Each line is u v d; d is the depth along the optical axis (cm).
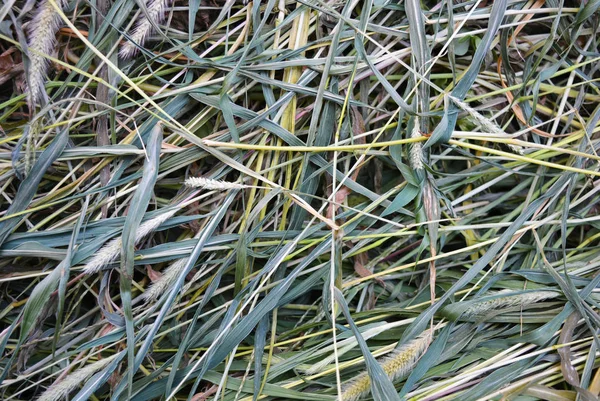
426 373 73
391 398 67
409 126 72
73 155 71
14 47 73
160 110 69
